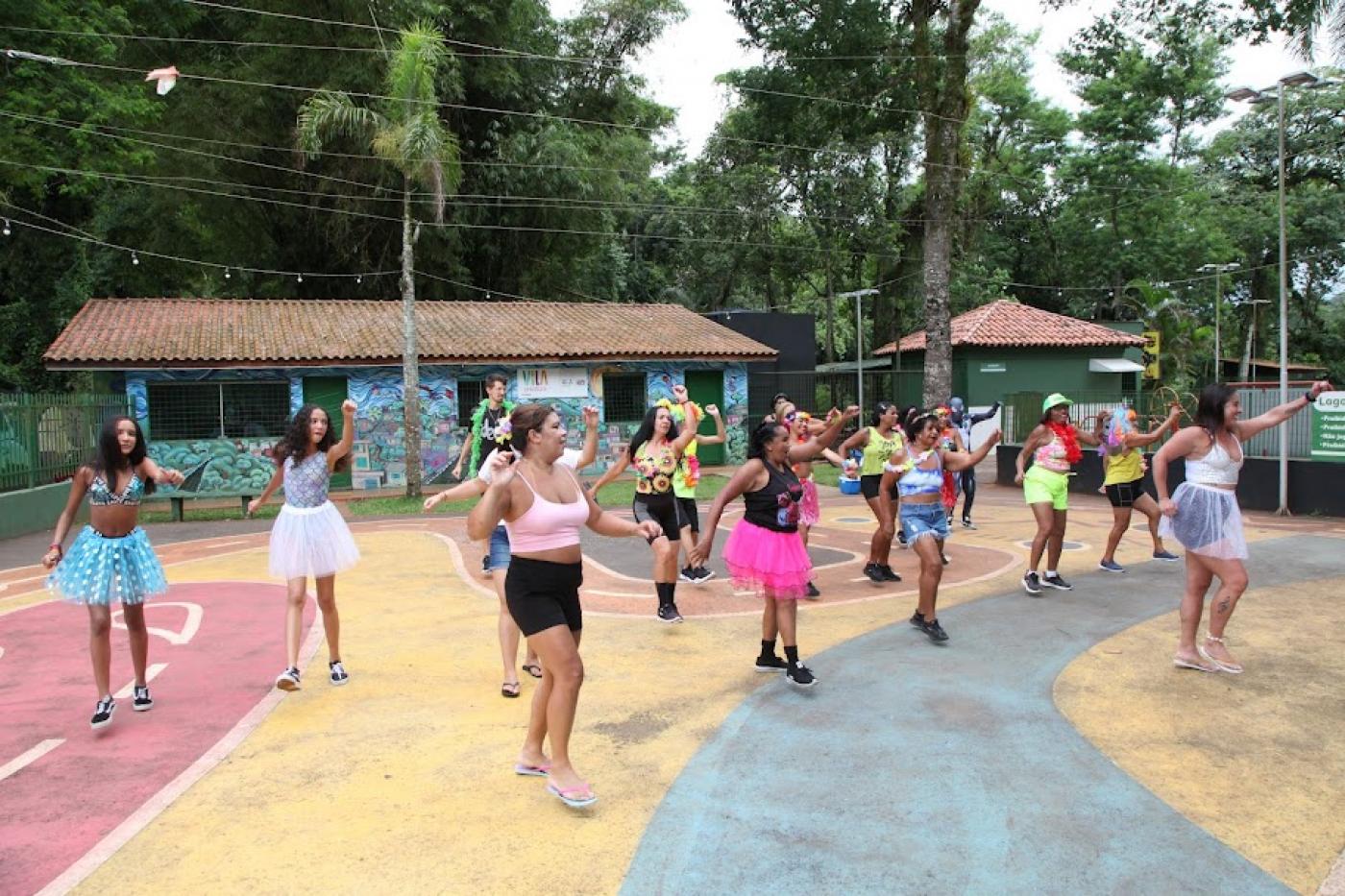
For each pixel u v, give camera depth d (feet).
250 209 91.20
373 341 72.18
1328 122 135.95
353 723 18.45
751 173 115.14
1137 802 14.44
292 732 18.01
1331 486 45.98
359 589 32.09
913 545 24.21
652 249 136.87
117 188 92.79
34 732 18.34
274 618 27.86
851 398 97.19
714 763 16.10
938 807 14.35
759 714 18.53
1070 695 19.49
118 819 14.38
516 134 94.07
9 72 63.00
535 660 21.42
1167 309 114.62
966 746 16.74
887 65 69.41
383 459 73.05
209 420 68.59
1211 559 20.84
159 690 21.04
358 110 62.75
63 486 56.59
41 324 92.68
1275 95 46.57
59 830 14.05
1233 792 14.75
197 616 28.40
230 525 54.24
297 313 76.48
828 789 15.02
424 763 16.34
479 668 22.20
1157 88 123.54
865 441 31.48
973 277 127.24
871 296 131.85
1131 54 119.44
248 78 82.53
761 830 13.67
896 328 125.08
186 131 83.30
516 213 97.35
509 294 104.17
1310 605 27.22
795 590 20.02
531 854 13.05
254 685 21.24
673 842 13.34
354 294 98.32
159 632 26.45
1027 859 12.76
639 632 25.11
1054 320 106.32
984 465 84.84
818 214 116.57
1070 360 103.09
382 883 12.34
